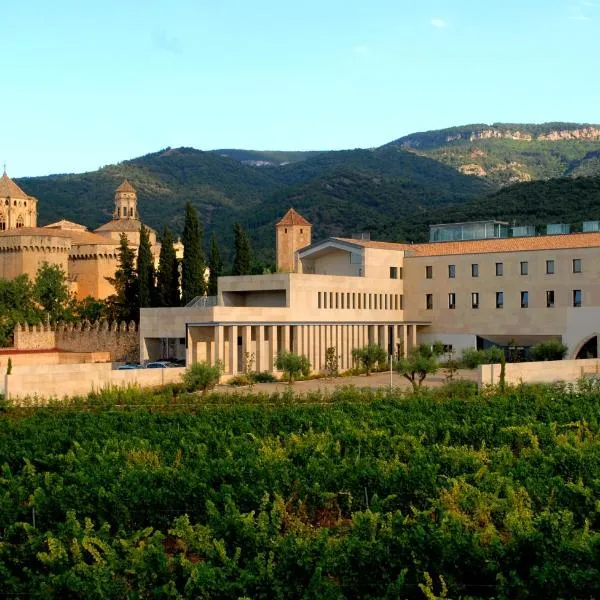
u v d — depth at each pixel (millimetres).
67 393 83938
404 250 137375
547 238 127312
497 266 127875
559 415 66000
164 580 31938
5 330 155500
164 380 93625
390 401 74625
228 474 44469
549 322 123125
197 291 140625
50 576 31922
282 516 39156
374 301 131125
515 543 32500
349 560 32438
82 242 193250
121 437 59031
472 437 59250
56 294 167750
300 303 118438
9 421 65688
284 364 103750
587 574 30531
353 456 52312
